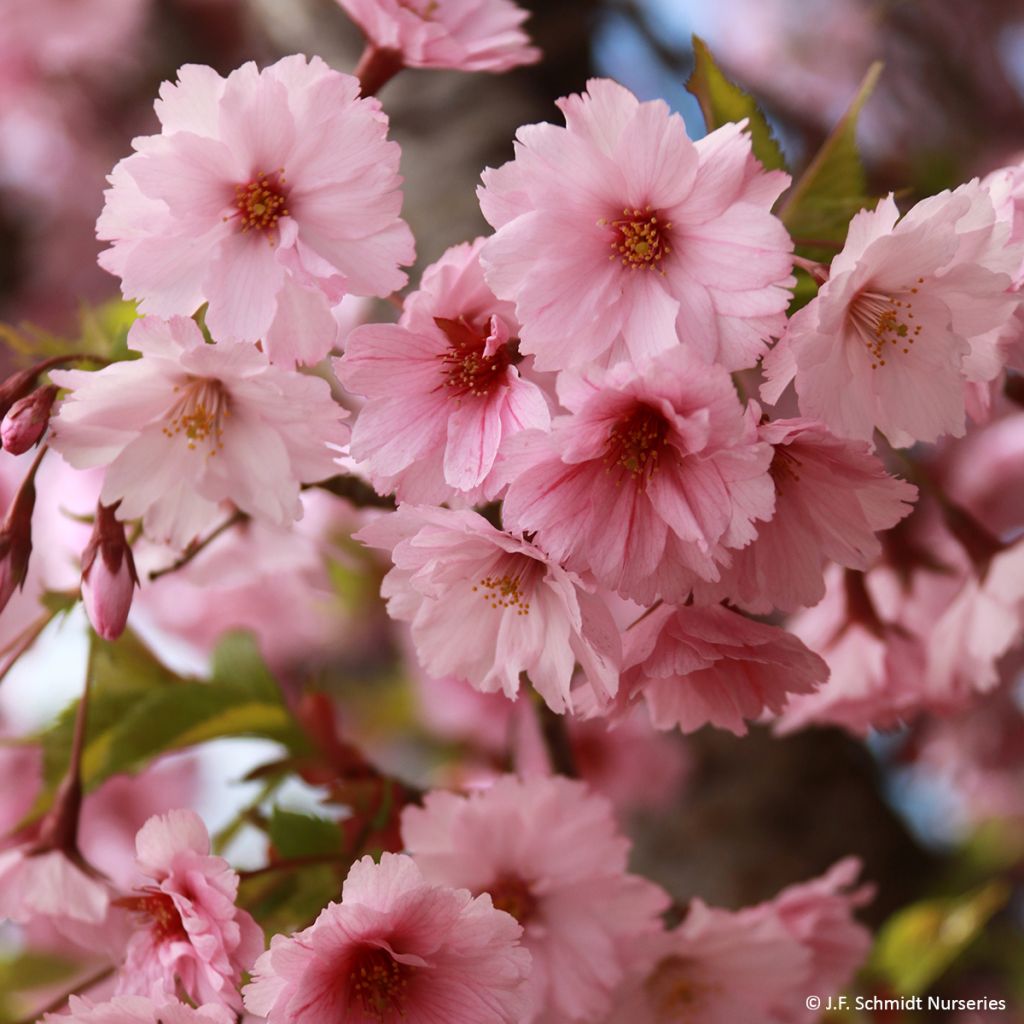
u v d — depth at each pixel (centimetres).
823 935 55
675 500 46
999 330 48
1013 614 55
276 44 68
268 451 49
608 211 46
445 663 48
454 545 47
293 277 47
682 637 47
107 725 54
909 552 57
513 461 46
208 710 54
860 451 47
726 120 50
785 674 49
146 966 48
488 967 47
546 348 46
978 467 76
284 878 51
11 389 48
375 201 47
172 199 47
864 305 47
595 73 68
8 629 59
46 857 50
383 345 47
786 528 48
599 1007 51
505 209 46
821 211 50
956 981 68
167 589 66
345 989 47
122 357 49
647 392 45
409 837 51
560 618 48
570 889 51
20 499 49
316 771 55
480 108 64
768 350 46
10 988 59
